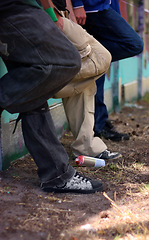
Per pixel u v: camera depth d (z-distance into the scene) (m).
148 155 6.38
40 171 4.30
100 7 5.91
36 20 3.53
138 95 13.02
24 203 4.01
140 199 4.33
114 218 3.80
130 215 3.84
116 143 7.11
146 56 14.16
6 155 5.06
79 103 5.38
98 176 5.18
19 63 3.76
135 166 5.67
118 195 4.45
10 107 3.73
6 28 3.51
